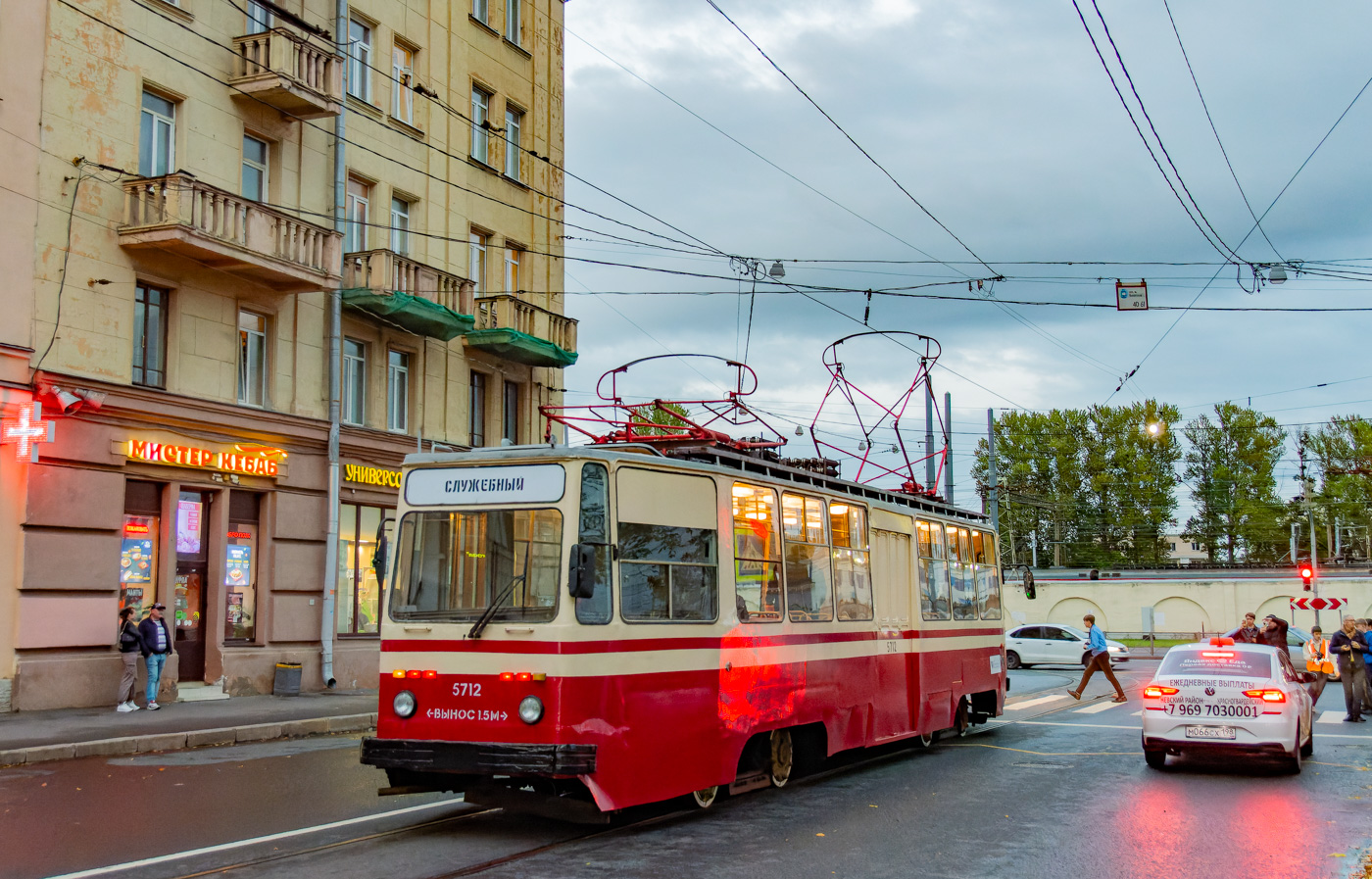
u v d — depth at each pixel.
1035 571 62.88
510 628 9.10
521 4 30.27
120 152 18.86
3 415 16.95
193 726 16.14
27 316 17.31
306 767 13.36
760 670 11.17
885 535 14.84
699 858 8.50
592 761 8.88
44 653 17.38
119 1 18.95
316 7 23.00
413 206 25.86
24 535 17.11
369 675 23.66
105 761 13.75
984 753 15.36
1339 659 20.12
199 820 9.95
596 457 9.48
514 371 29.14
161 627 18.28
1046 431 72.44
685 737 9.95
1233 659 13.79
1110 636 60.38
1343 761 14.47
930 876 8.01
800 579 12.26
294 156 22.38
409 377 25.55
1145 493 70.12
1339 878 8.08
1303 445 70.62
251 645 21.17
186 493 20.22
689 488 10.49
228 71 21.03
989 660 18.52
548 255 30.55
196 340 20.02
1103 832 9.66
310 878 7.81
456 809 10.55
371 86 24.70
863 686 13.50
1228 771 13.48
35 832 9.38
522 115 30.17
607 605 9.31
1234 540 70.69
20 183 17.31
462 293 25.83
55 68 17.91
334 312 22.84
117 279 18.66
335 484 22.67
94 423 18.17
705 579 10.54
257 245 20.22
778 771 11.88
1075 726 18.94
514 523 9.39
